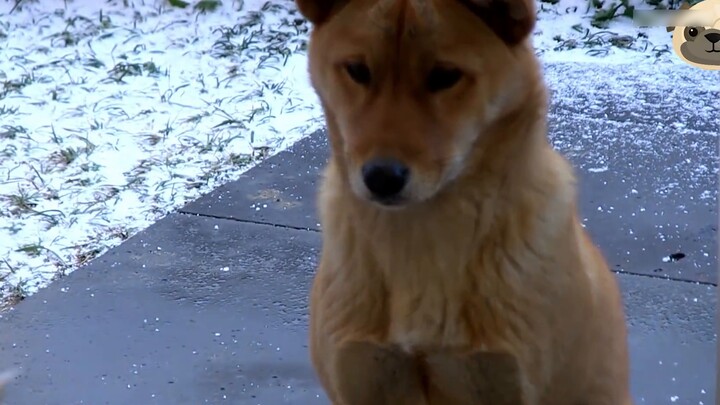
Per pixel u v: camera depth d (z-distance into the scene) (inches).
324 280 58.0
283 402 67.6
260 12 152.6
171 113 115.3
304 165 96.9
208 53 137.1
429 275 56.3
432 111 54.7
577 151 99.1
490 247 56.1
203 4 154.7
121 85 125.1
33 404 67.4
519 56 55.7
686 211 85.1
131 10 155.6
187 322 73.7
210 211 87.1
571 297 56.6
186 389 68.5
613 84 119.8
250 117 112.1
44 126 110.9
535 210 56.3
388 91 54.8
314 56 57.2
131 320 73.7
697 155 97.1
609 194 89.0
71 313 74.3
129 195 91.7
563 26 144.0
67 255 80.9
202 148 103.0
